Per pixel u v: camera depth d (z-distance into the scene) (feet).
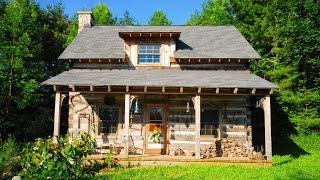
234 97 70.18
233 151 65.72
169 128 69.77
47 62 111.86
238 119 69.62
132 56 71.31
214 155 65.31
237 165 57.67
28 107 97.30
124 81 62.49
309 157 70.18
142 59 71.51
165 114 70.18
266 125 59.21
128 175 49.49
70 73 68.08
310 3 95.45
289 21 97.45
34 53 98.73
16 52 89.20
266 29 108.68
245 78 64.80
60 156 39.75
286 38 97.55
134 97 62.08
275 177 48.78
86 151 45.42
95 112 70.33
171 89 60.95
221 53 70.90
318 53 92.12
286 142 90.53
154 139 68.39
